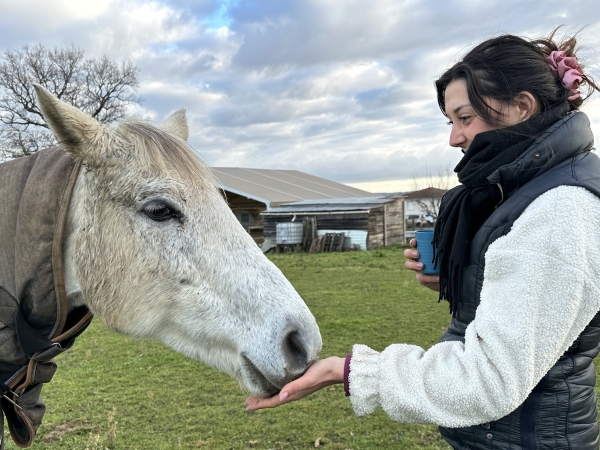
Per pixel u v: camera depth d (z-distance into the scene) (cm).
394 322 649
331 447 336
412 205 3962
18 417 184
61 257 164
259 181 2697
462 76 137
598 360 484
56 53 2462
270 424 373
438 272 173
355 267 1267
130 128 176
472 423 118
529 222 114
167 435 357
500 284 117
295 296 175
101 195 168
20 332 163
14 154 2262
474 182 133
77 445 343
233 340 169
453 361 121
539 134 125
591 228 111
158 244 168
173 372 496
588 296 109
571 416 125
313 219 1830
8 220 162
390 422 373
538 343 110
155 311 172
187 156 178
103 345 604
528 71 128
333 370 139
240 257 173
